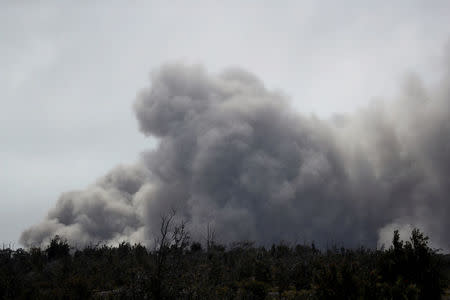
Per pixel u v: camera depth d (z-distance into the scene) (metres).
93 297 10.98
